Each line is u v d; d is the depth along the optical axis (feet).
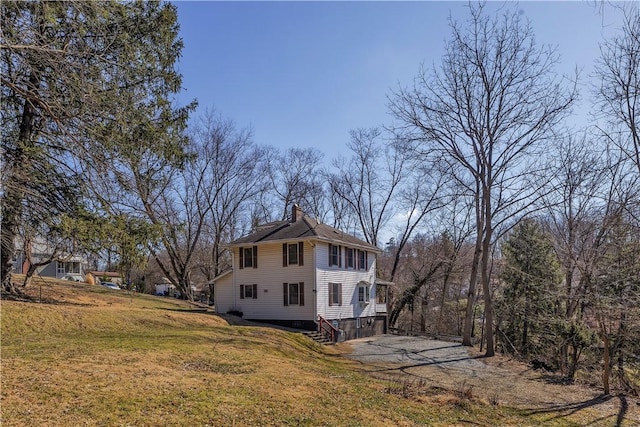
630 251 44.65
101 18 31.73
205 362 33.14
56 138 34.47
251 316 80.84
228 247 85.30
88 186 36.35
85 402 20.85
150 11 47.39
